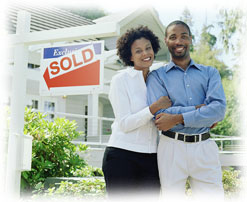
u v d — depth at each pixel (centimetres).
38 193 404
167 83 293
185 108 279
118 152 273
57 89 707
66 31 350
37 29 977
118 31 335
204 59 2958
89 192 380
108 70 1127
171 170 277
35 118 518
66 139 518
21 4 1023
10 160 344
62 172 497
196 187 282
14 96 361
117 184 269
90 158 776
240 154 877
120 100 280
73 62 704
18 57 367
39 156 485
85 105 1359
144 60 298
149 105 286
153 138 287
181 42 295
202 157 276
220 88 283
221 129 2294
